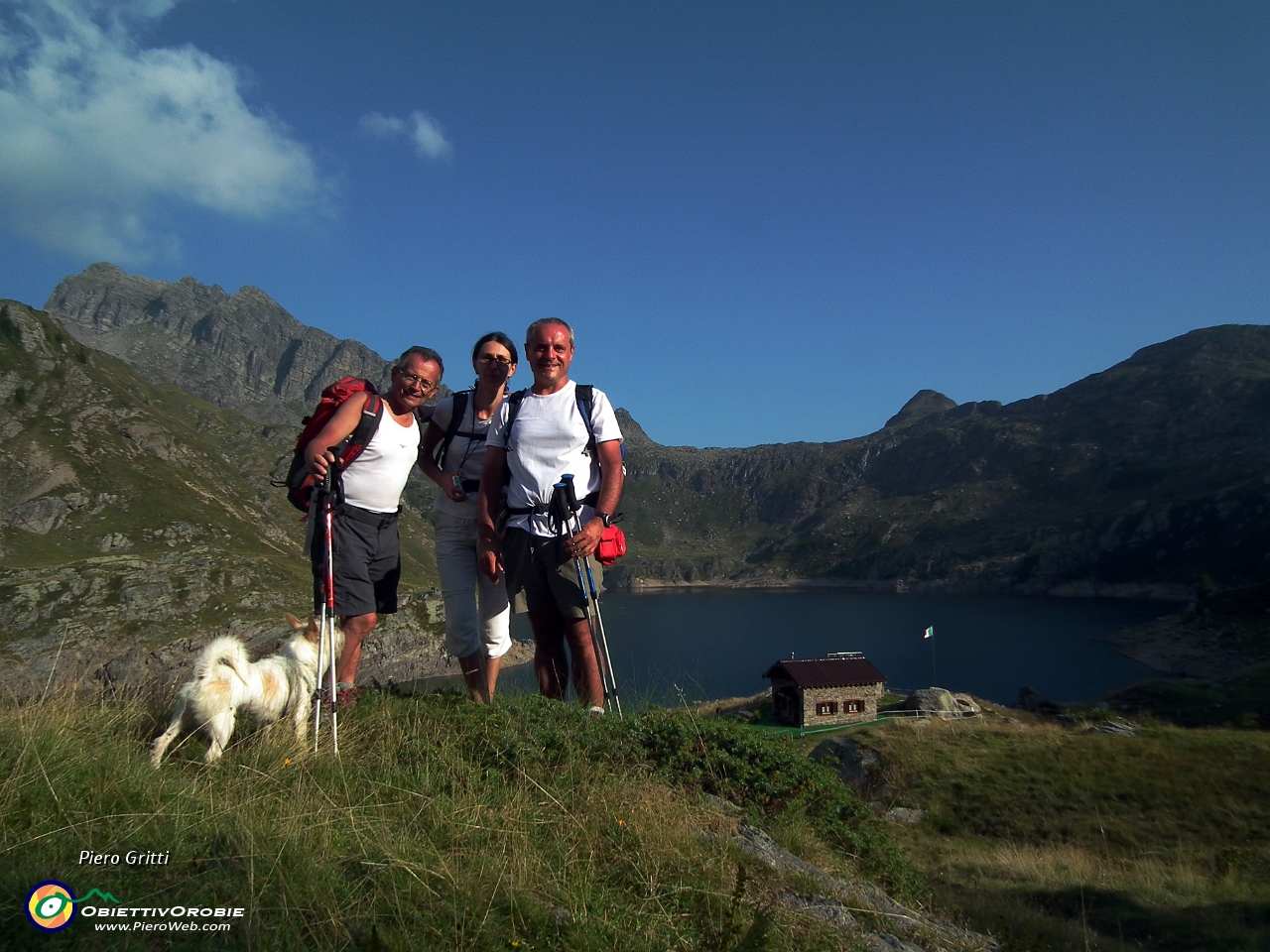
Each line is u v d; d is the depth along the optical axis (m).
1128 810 21.20
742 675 74.81
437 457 6.07
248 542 111.19
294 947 2.62
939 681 78.69
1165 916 11.66
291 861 3.10
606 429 5.54
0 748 3.68
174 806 3.45
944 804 23.39
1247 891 13.09
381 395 5.29
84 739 4.12
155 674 5.24
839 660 44.94
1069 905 12.35
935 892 9.69
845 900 4.48
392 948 2.69
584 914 3.17
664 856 3.96
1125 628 117.06
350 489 5.01
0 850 2.91
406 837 3.50
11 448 107.44
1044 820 21.25
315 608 4.89
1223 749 24.27
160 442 128.62
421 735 4.82
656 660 85.12
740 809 5.44
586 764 4.93
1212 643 87.19
